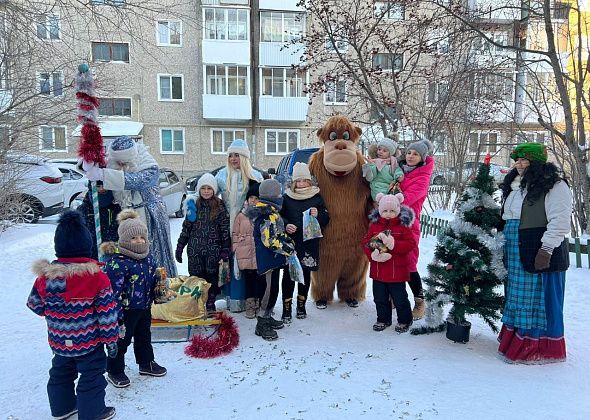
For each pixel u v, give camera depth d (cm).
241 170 468
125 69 2319
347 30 1023
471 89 1070
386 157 466
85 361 282
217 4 2475
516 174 375
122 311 319
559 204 338
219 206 458
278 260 420
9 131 937
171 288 429
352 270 489
